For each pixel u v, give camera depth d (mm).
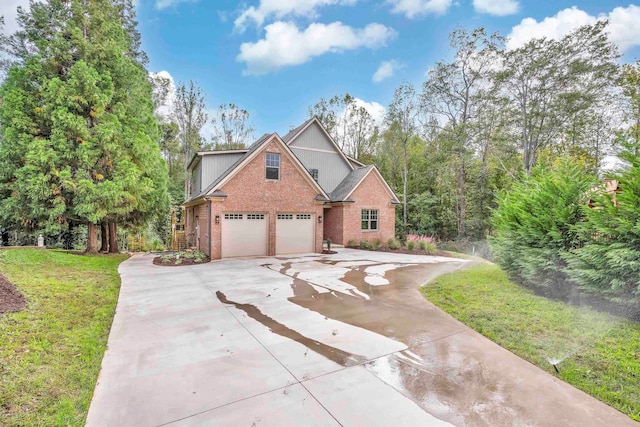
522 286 7461
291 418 2844
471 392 3268
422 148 29484
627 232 4848
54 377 3420
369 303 6684
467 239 22266
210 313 6008
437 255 15656
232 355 4176
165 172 16328
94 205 11812
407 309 6250
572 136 22031
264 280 9078
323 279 9242
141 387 3367
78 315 5449
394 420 2812
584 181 6273
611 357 3754
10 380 3219
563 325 4801
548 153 23953
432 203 24625
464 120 23719
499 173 25609
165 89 29391
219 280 9055
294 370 3758
